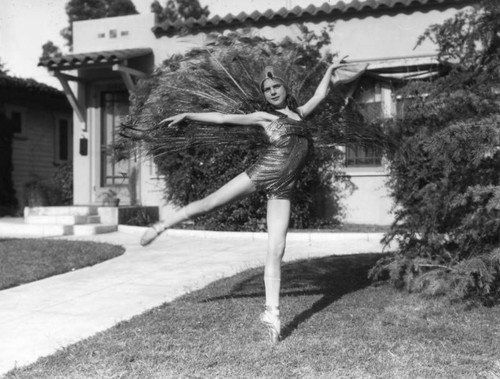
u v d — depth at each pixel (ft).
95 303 19.76
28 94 60.03
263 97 15.51
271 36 41.73
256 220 37.68
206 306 18.22
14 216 52.70
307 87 18.42
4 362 13.97
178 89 17.08
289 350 13.80
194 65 17.22
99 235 38.60
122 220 42.11
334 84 19.15
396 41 39.75
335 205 40.32
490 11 20.58
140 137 17.40
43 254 28.99
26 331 16.56
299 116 14.97
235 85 16.87
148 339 14.90
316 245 32.63
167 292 21.22
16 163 62.03
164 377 12.41
